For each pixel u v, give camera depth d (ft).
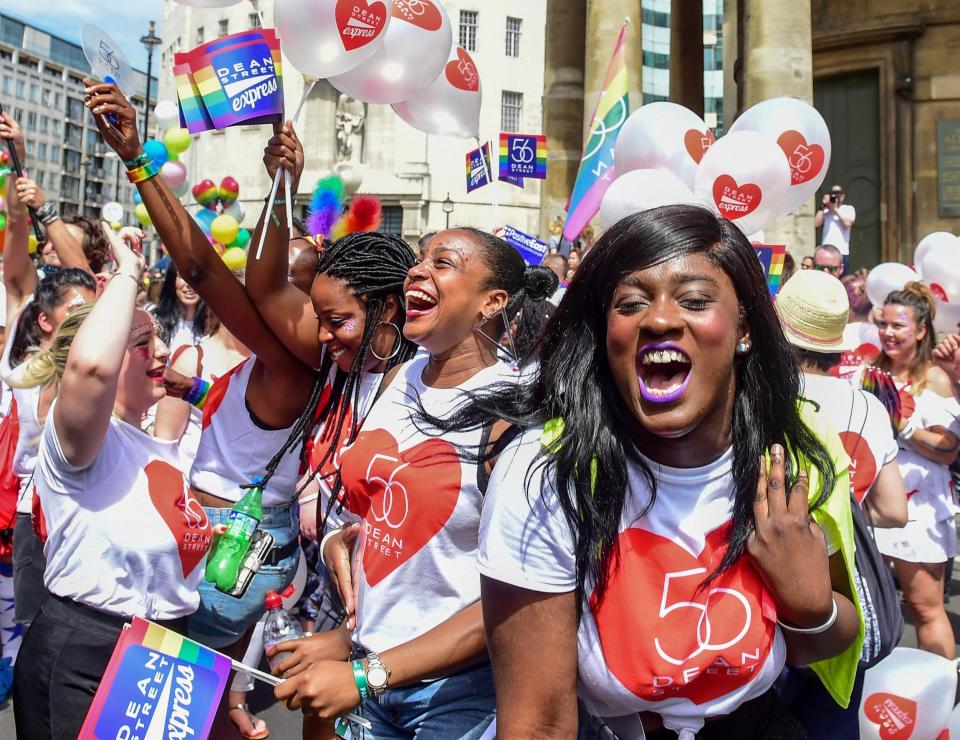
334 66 10.09
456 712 7.23
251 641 12.37
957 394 15.07
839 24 48.34
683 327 5.10
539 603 5.42
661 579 5.42
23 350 14.03
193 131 9.45
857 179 48.73
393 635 7.32
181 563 9.14
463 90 13.57
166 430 12.58
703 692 5.54
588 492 5.35
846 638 5.82
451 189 136.87
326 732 8.23
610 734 5.98
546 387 5.70
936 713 8.39
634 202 14.08
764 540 5.40
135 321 9.08
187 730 7.14
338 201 12.96
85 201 421.18
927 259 20.74
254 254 9.28
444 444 7.22
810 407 6.12
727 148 14.84
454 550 7.20
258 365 10.16
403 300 8.99
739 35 51.21
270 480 10.28
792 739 6.19
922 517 15.53
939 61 46.11
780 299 9.98
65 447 8.43
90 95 8.69
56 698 8.61
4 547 14.38
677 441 5.43
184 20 152.35
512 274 7.98
